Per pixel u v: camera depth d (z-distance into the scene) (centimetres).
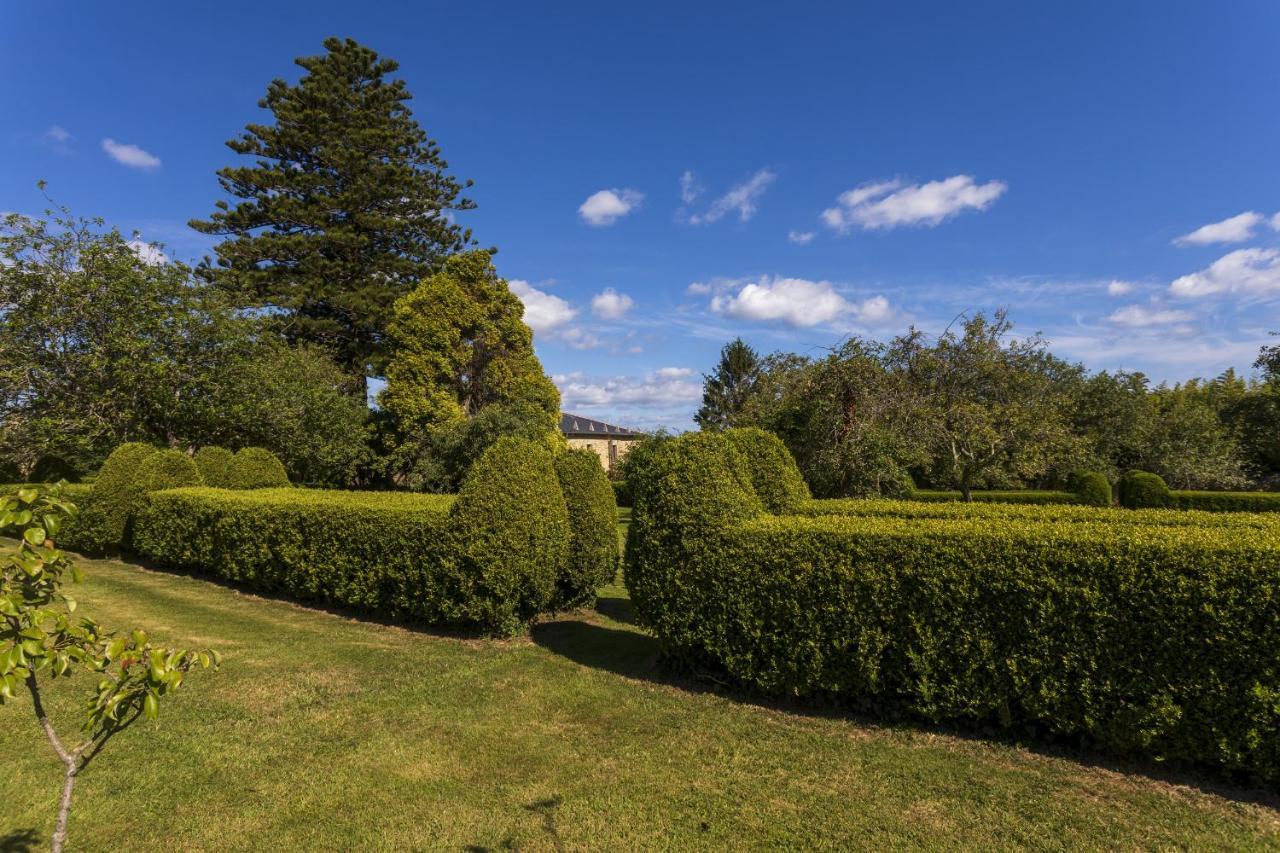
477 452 1673
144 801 328
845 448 1184
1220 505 1784
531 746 399
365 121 2525
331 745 396
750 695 482
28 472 1711
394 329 1958
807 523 475
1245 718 335
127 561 1027
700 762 378
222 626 662
